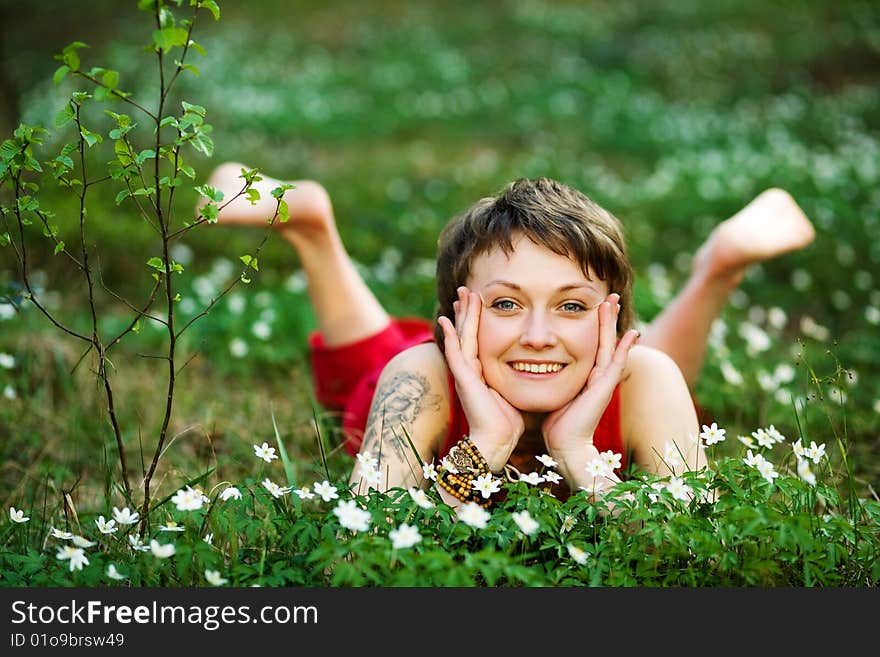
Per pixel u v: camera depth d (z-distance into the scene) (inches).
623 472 146.9
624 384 157.0
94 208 365.1
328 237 210.4
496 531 127.9
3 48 569.9
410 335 229.6
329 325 216.4
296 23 1040.8
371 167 549.3
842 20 916.6
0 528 154.3
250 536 134.8
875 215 416.5
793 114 674.2
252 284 336.2
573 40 955.3
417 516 132.7
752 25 948.0
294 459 201.3
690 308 216.7
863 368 267.7
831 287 348.8
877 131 639.8
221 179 210.1
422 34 1003.3
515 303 142.7
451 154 620.7
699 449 154.3
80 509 175.5
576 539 130.2
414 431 152.4
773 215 219.1
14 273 304.3
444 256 154.9
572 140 646.5
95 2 697.6
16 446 204.4
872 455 211.6
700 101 753.6
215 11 120.5
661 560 134.5
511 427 143.9
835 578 134.1
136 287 326.0
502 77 847.7
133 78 657.0
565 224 141.4
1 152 128.3
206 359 265.9
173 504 143.9
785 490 134.1
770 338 296.7
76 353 248.1
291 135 634.8
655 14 1006.4
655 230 435.2
